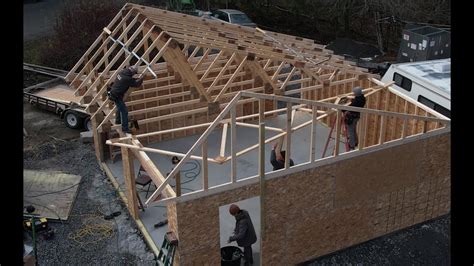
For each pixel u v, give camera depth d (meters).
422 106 11.39
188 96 12.95
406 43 18.45
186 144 12.93
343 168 9.20
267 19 25.70
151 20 11.52
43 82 17.38
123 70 9.97
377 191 9.84
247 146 12.60
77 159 13.34
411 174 10.12
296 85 17.28
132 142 9.52
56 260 9.55
